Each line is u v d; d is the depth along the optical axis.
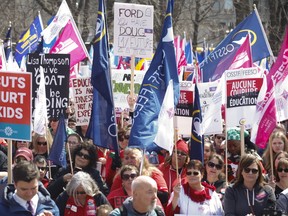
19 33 45.78
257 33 19.69
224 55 19.42
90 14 47.78
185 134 15.62
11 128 11.34
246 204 11.78
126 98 18.77
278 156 13.16
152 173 12.80
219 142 17.52
